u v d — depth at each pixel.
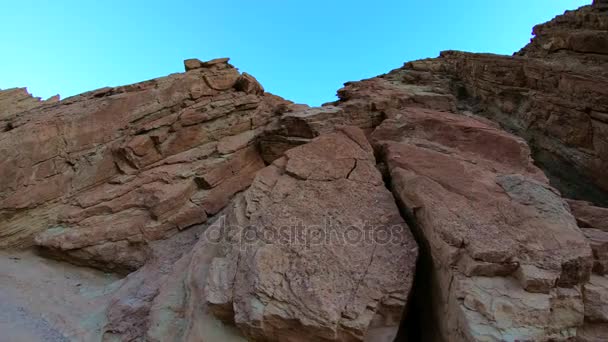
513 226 6.43
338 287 6.11
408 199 7.52
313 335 5.77
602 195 11.43
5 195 10.55
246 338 6.21
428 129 11.29
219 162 12.78
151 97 13.88
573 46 15.05
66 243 10.23
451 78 18.86
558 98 12.70
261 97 16.88
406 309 6.64
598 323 5.56
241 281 6.44
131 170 12.36
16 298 8.68
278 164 8.98
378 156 10.48
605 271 6.21
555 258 5.78
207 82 15.38
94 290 9.72
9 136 11.30
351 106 13.94
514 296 5.39
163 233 10.90
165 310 7.32
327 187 8.11
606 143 10.96
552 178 12.83
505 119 14.91
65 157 11.82
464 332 5.26
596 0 17.97
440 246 6.33
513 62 15.30
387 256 6.63
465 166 8.62
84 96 14.05
